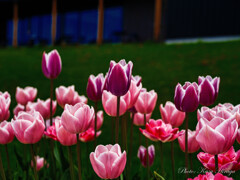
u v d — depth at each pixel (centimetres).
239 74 895
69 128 128
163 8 1919
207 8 1939
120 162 110
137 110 171
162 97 675
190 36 1980
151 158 197
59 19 2722
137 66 1109
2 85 945
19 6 2748
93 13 2519
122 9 2389
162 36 1903
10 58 1530
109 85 135
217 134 108
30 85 914
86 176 189
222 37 1888
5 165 349
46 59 175
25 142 139
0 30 3284
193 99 133
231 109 148
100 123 196
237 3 1836
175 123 169
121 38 2248
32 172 184
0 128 143
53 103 199
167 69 1043
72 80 966
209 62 1084
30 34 2877
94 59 1316
